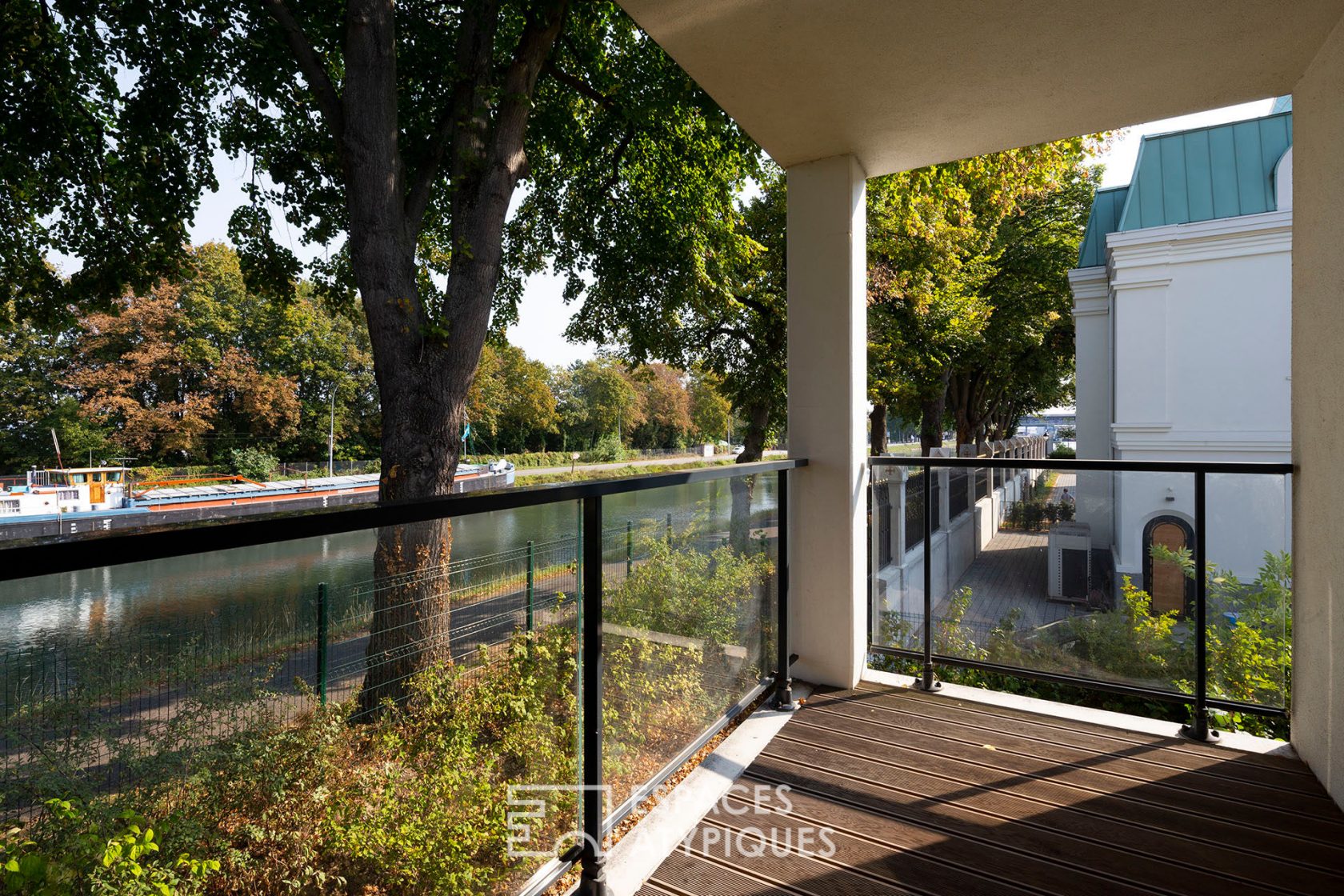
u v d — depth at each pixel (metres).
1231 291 9.19
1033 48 1.95
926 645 2.69
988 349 15.86
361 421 39.44
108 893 0.73
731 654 2.30
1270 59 2.02
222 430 33.22
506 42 7.79
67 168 6.77
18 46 5.94
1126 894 1.46
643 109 7.83
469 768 1.21
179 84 6.53
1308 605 2.02
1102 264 12.94
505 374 47.66
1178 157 10.27
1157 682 2.46
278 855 0.91
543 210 10.37
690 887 1.50
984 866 1.57
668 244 9.48
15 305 7.28
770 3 1.72
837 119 2.38
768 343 13.04
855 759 2.10
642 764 1.76
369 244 5.42
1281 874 1.52
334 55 7.04
